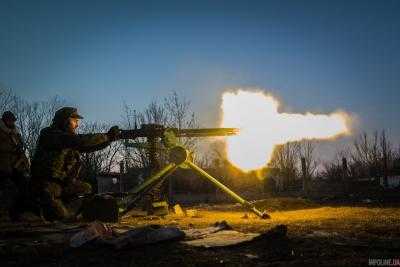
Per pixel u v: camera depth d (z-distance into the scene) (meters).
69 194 7.10
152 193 8.14
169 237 4.47
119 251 4.18
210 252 4.09
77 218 6.86
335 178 26.80
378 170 25.05
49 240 4.93
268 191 23.53
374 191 17.56
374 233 5.20
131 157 18.77
